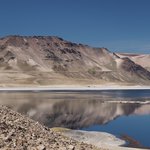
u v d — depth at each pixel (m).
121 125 58.47
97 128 54.47
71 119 65.31
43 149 18.20
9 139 18.12
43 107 87.00
